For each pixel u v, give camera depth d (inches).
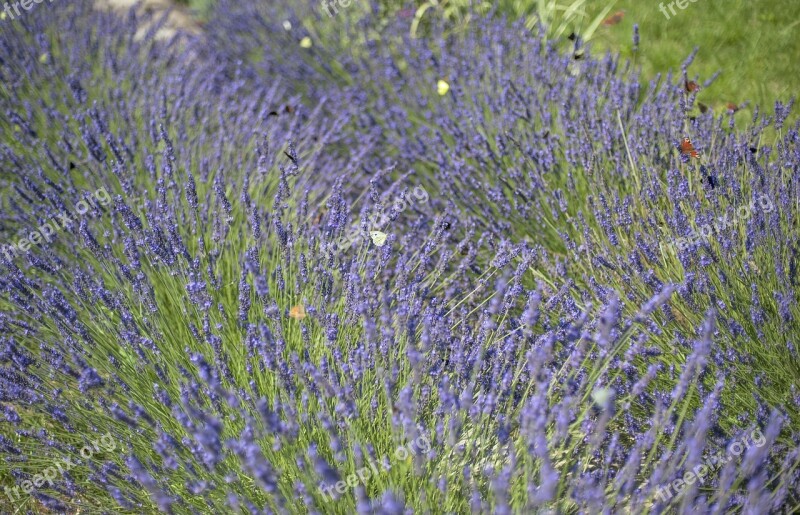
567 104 120.0
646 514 86.4
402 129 130.9
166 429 97.2
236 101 138.6
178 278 104.5
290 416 91.0
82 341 101.3
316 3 157.9
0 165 123.5
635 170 110.5
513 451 89.4
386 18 152.6
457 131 123.9
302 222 110.2
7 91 136.0
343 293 101.8
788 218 102.0
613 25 142.9
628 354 92.2
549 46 130.6
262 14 163.0
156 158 122.8
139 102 133.9
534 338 101.7
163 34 168.1
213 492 91.9
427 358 95.7
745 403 96.1
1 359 99.2
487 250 114.2
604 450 94.9
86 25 156.1
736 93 129.2
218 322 101.3
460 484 90.8
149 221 108.6
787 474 88.8
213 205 113.2
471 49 136.8
